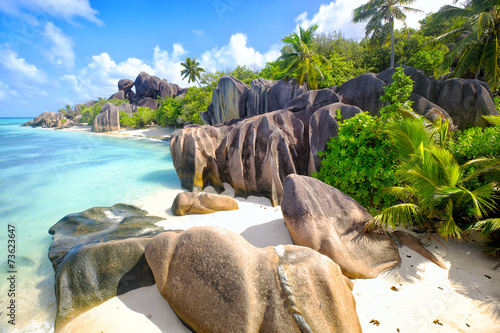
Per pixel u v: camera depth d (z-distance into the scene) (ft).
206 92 122.11
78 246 17.19
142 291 14.80
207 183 36.32
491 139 19.99
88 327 12.77
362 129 24.82
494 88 52.16
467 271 15.97
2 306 14.56
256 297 11.46
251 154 33.06
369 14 76.28
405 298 14.11
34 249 21.06
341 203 19.61
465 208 18.51
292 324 10.66
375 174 22.38
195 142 35.99
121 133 132.26
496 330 11.84
